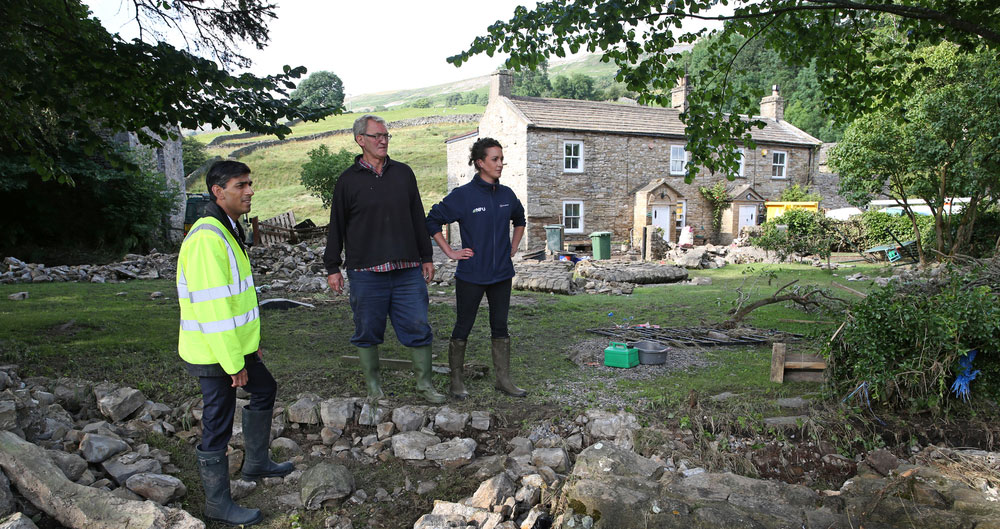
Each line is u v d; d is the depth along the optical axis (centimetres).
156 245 1978
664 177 2620
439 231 443
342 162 3027
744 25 626
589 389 470
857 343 403
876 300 409
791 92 4844
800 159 2966
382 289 425
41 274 1216
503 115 2438
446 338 673
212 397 286
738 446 366
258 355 313
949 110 1197
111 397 397
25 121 660
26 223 1709
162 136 638
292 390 458
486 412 409
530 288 1175
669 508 281
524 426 399
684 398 437
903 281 516
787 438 372
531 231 2356
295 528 293
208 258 268
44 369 494
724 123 679
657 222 2566
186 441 374
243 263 292
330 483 315
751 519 271
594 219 2486
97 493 277
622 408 423
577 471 320
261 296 1023
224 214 290
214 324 267
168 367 509
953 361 379
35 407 366
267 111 629
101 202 1778
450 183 3053
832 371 416
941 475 308
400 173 420
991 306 378
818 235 1828
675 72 618
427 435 379
